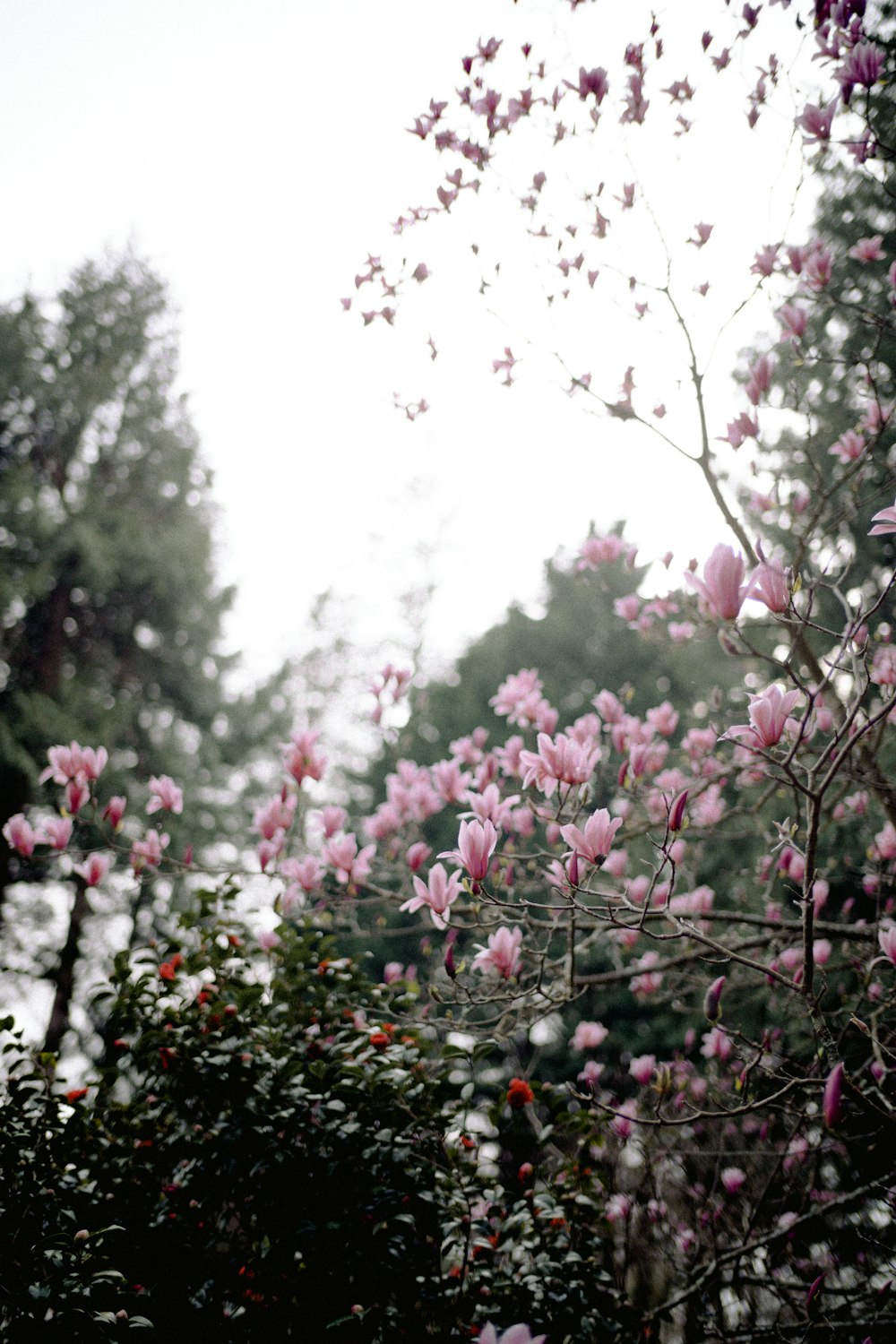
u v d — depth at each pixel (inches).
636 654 545.6
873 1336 136.3
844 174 192.7
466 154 161.3
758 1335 150.6
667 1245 173.6
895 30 158.2
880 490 145.1
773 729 79.4
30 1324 98.7
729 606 75.3
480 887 93.6
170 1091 144.7
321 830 166.4
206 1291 130.1
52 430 603.2
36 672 533.3
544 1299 126.9
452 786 174.1
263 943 165.3
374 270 167.6
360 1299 126.4
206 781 561.0
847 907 188.9
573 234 159.5
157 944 154.9
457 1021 136.8
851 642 83.0
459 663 633.6
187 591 580.7
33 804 455.2
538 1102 143.5
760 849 224.8
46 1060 140.3
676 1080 180.2
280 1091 136.2
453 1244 131.6
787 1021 185.6
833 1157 170.4
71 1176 137.2
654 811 188.7
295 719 622.8
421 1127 135.4
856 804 178.7
